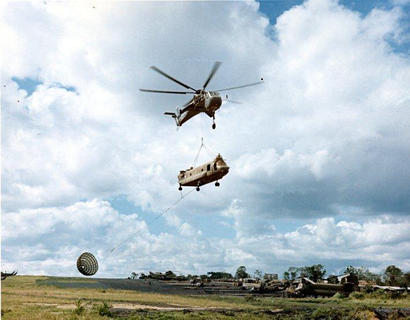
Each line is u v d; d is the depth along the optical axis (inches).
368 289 3193.9
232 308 1905.8
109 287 3309.5
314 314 1549.0
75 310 1325.0
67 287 3083.2
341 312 1572.3
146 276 4569.4
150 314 1445.6
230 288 3853.3
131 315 1395.2
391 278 4547.2
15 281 3358.8
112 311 1533.0
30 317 1195.9
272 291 3681.1
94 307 1567.4
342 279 3284.9
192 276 4736.7
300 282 3257.9
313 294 3191.4
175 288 3617.1
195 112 1390.3
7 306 1498.5
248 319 1400.1
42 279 3659.0
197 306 1989.4
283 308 1972.2
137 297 2477.9
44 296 2204.7
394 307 2164.1
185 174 1439.5
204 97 1320.1
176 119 1510.8
